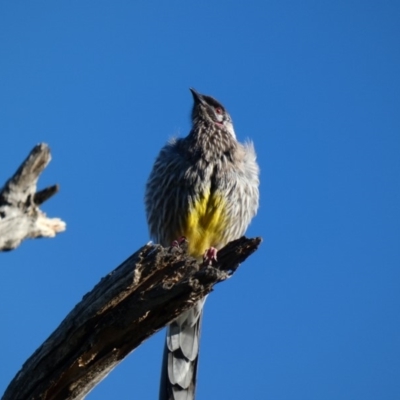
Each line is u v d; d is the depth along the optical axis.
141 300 9.59
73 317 9.68
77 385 9.78
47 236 7.82
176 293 9.65
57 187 7.57
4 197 7.39
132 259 9.65
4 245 7.45
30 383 9.63
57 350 9.63
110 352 9.76
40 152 7.31
